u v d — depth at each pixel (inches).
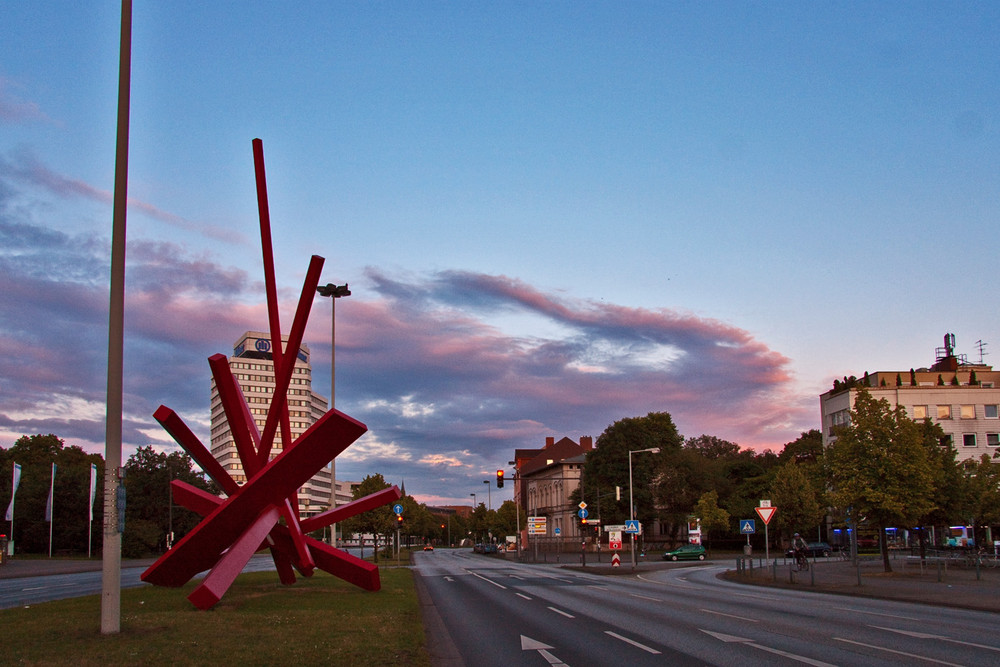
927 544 2856.8
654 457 3759.8
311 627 600.7
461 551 5428.2
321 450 780.0
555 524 4712.1
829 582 1360.7
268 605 769.6
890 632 641.0
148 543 3211.1
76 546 3474.4
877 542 3122.5
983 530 2832.2
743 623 718.5
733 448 5807.1
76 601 799.1
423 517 5260.8
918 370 3698.3
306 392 7810.0
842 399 3553.2
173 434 847.7
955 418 3376.0
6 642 500.1
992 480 2082.9
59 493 3484.3
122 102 550.6
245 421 894.4
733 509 3710.6
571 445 5354.3
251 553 772.0
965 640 586.9
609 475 3764.8
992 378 3636.8
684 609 876.0
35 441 4547.2
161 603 766.5
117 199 538.6
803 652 525.0
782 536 3678.6
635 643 582.9
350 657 467.5
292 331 871.7
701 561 2790.4
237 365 7377.0
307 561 908.6
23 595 1114.7
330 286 1761.8
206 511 944.3
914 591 1135.0
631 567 2220.7
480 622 753.0
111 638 514.0
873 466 1540.4
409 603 820.6
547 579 1622.8
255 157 946.1
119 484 539.5
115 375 536.7
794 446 4933.6
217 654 462.0
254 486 791.7
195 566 858.8
